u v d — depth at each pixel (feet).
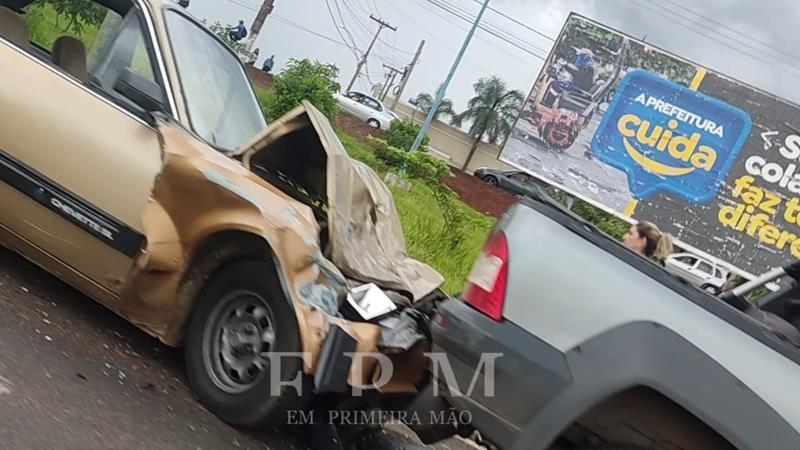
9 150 17.03
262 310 15.33
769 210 80.53
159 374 16.49
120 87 16.71
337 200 16.87
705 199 83.05
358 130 96.94
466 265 44.24
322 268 15.29
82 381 14.83
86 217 16.34
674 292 12.50
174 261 15.92
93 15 19.35
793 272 16.08
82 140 16.56
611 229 84.48
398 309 16.67
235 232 15.61
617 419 12.78
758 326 12.25
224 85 19.40
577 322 12.57
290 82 70.03
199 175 15.70
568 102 88.33
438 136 159.43
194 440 14.44
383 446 18.11
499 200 85.25
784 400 11.78
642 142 85.46
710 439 12.35
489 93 156.25
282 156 17.67
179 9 19.27
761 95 81.56
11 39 19.04
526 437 12.59
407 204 50.16
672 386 12.03
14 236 17.40
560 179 88.74
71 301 18.39
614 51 86.89
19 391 13.56
